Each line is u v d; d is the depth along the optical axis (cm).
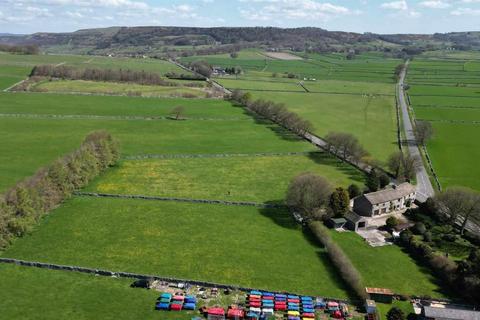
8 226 10344
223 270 9594
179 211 12456
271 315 8194
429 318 7931
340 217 11994
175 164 16412
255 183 14775
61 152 16562
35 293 8619
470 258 9738
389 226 11669
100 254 10038
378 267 9919
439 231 11706
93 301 8462
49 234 10850
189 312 8250
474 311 8031
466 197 11656
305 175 12756
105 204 12694
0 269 9362
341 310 8381
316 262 10050
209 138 19950
